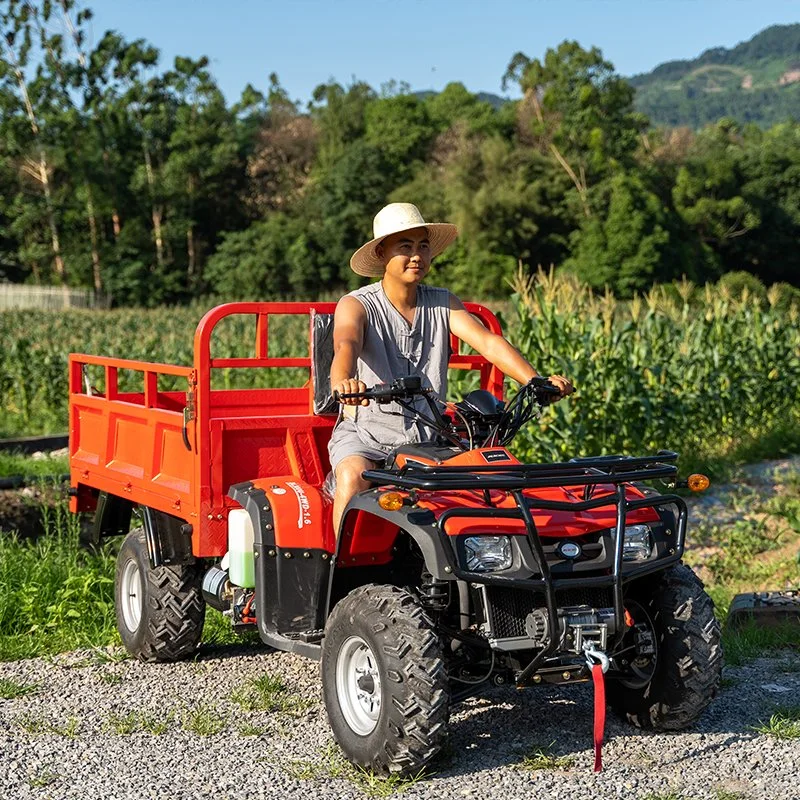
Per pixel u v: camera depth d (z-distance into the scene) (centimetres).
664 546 466
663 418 1364
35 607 705
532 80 8650
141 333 2650
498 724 506
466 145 7594
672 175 8150
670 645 470
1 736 499
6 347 2431
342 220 7544
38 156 7475
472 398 502
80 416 709
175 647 618
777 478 1176
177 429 575
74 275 7294
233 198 8238
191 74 8200
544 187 7112
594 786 423
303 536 508
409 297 526
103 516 680
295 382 2203
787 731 477
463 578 418
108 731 505
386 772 431
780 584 775
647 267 6688
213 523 550
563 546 445
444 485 418
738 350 1630
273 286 7344
